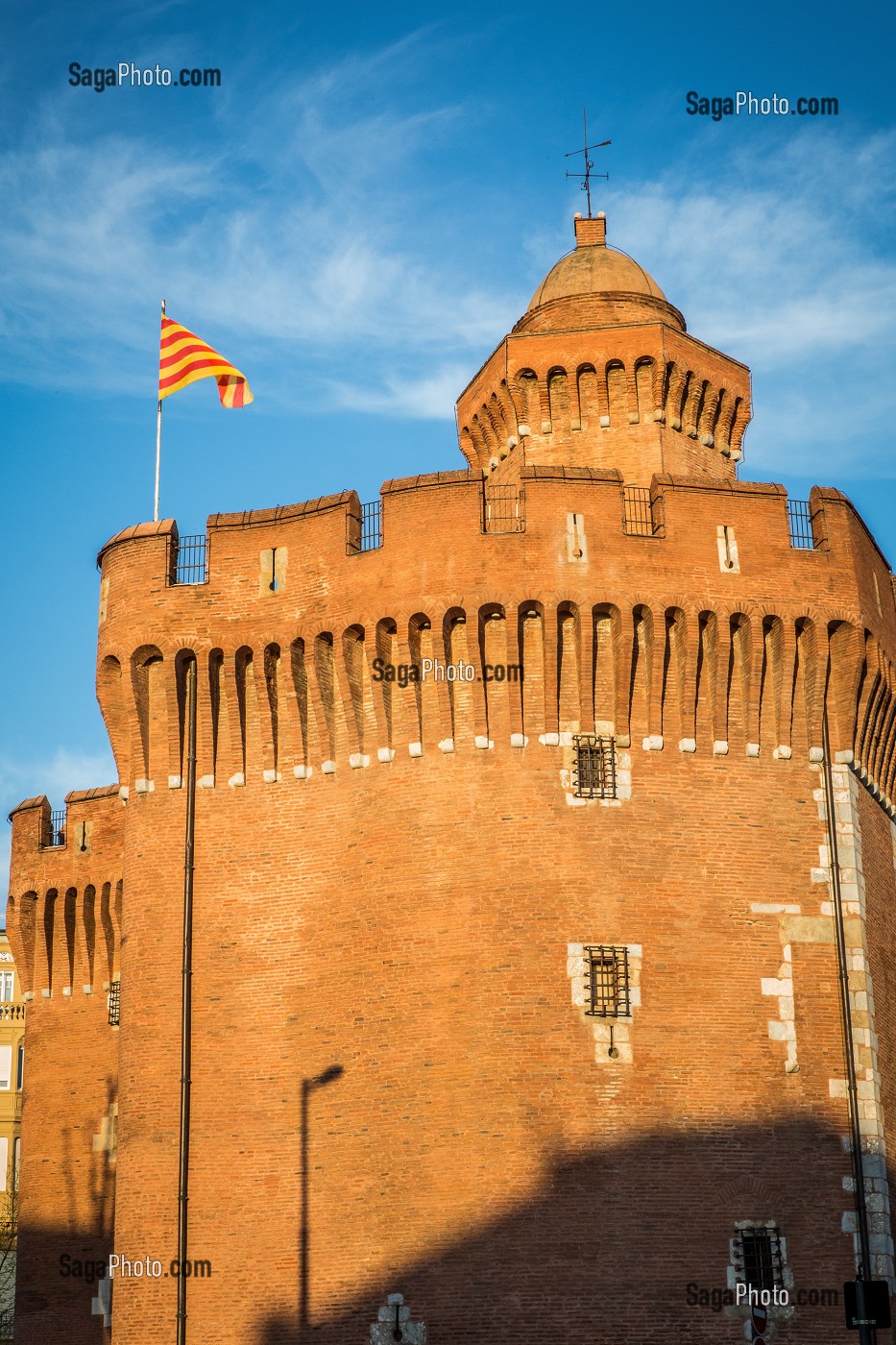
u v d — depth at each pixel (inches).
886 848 1991.9
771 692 1886.1
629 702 1840.6
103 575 2014.0
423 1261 1684.3
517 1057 1716.3
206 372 2091.5
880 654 1936.5
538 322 2255.2
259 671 1900.8
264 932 1849.2
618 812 1804.9
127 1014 1887.3
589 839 1790.1
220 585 1932.8
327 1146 1758.1
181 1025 1847.9
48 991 2353.6
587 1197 1680.6
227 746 1915.6
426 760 1825.8
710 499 1893.5
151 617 1941.4
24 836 2400.3
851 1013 1802.4
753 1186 1717.5
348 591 1872.5
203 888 1882.4
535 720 1822.1
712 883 1806.1
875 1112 1769.2
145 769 1940.2
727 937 1791.3
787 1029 1776.6
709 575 1866.4
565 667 1838.1
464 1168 1694.1
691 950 1776.6
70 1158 2282.2
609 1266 1667.1
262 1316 1734.7
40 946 2361.0
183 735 1925.4
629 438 2128.4
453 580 1834.4
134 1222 1807.3
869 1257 1722.4
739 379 2203.5
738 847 1825.8
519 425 2159.2
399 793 1825.8
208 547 1948.8
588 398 2146.9
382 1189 1718.8
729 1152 1721.2
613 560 1846.7
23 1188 2298.2
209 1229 1776.6
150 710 1952.5
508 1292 1658.5
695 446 2169.0
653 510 1904.5
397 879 1800.0
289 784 1883.6
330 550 1894.7
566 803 1798.7
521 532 1844.2
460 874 1782.7
